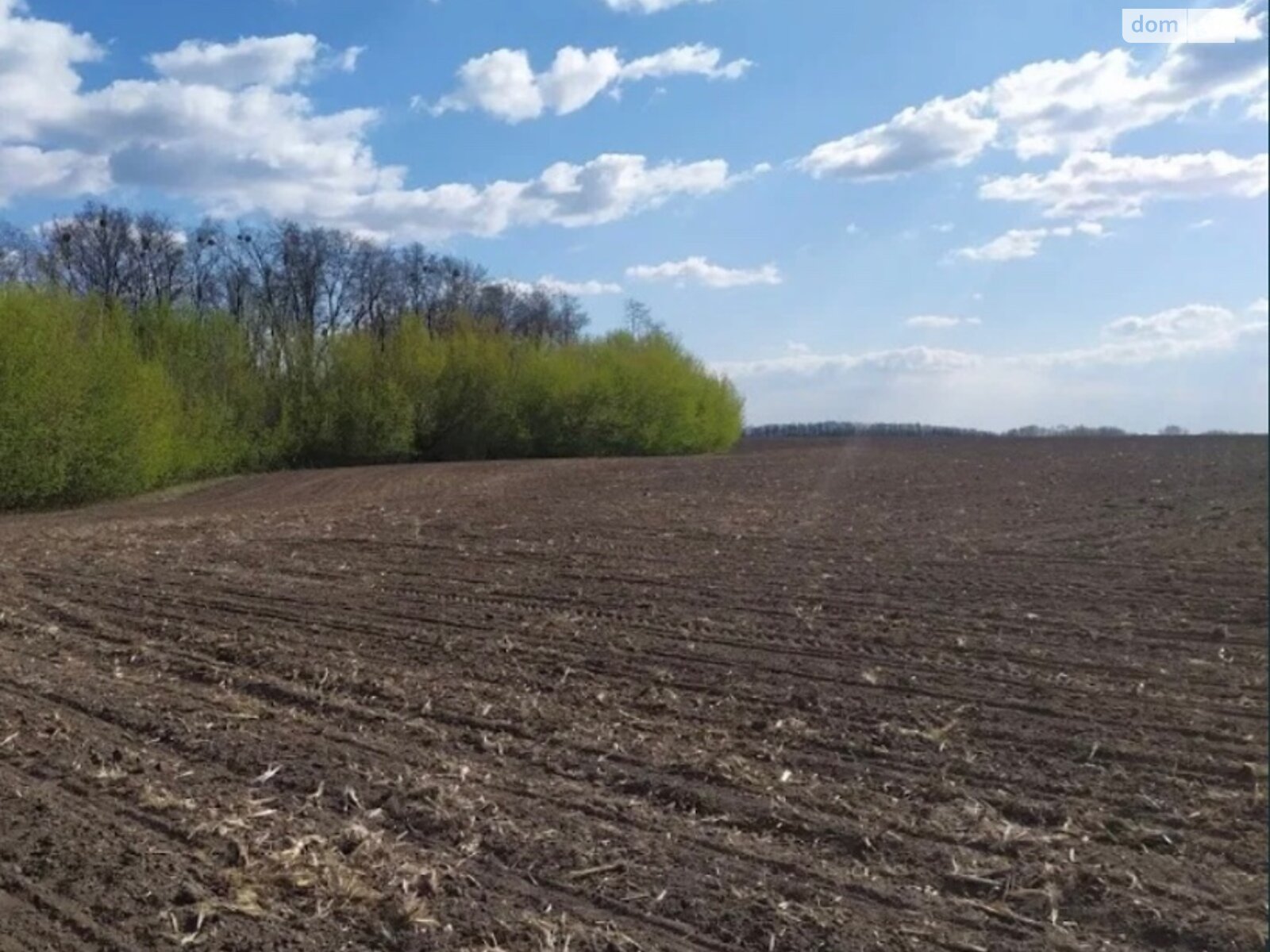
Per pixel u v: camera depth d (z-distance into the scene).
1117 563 12.26
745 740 6.13
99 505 25.06
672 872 4.42
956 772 5.59
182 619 10.01
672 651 8.36
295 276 53.25
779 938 3.88
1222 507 17.67
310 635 9.19
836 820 4.92
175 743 6.24
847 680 7.43
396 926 4.00
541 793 5.32
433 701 7.00
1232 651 8.12
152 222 49.19
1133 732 6.20
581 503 21.20
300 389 39.75
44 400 23.73
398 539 15.83
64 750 6.07
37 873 4.47
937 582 11.27
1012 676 7.47
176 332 33.78
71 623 9.95
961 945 3.83
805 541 14.69
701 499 21.62
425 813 5.04
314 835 4.83
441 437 44.28
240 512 21.27
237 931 3.97
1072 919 4.02
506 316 64.31
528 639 8.85
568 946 3.84
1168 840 4.68
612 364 47.62
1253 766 5.55
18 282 26.03
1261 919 3.97
